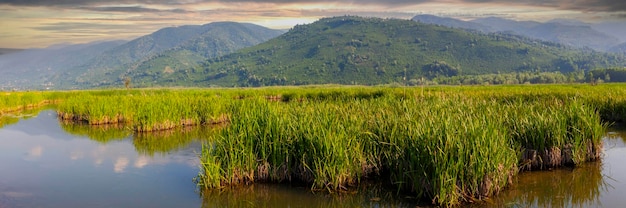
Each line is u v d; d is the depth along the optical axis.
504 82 152.00
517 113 15.02
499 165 10.57
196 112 25.02
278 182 11.68
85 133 22.16
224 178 11.52
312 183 11.39
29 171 13.71
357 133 12.12
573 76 152.00
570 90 41.53
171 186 11.84
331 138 11.12
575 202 10.09
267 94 51.25
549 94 34.06
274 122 12.09
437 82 172.75
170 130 22.75
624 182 11.53
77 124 26.11
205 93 50.75
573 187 11.15
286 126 12.23
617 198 10.36
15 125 26.30
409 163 10.55
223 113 25.73
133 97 30.41
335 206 10.03
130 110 26.12
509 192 10.77
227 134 12.25
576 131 13.16
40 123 27.27
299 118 12.66
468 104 17.44
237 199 10.61
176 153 16.47
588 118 13.62
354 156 11.46
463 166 9.91
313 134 11.54
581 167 12.98
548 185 11.33
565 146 13.20
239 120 12.80
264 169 11.80
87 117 27.66
